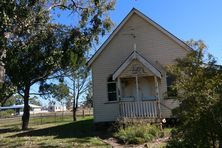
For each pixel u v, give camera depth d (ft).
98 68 89.81
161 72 84.38
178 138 34.37
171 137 36.55
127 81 88.17
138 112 81.15
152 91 86.12
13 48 75.20
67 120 159.94
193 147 32.83
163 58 85.61
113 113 87.40
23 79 103.09
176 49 84.84
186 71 35.14
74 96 147.95
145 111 80.74
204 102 31.58
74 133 83.41
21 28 69.77
